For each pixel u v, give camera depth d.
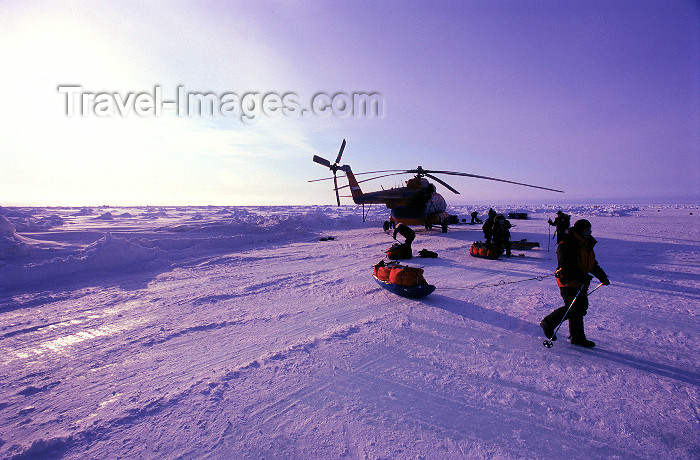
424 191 19.11
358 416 3.01
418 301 6.48
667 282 7.69
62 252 10.71
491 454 2.54
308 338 4.75
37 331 5.24
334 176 21.02
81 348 4.61
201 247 13.23
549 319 4.39
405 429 2.83
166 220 27.39
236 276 8.86
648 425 2.87
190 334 5.04
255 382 3.60
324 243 15.29
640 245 13.45
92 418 3.06
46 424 2.99
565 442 2.68
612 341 4.57
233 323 5.45
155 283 8.20
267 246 14.30
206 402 3.25
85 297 7.07
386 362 4.03
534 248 13.36
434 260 10.84
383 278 7.11
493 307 6.07
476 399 3.26
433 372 3.78
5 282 7.87
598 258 10.76
